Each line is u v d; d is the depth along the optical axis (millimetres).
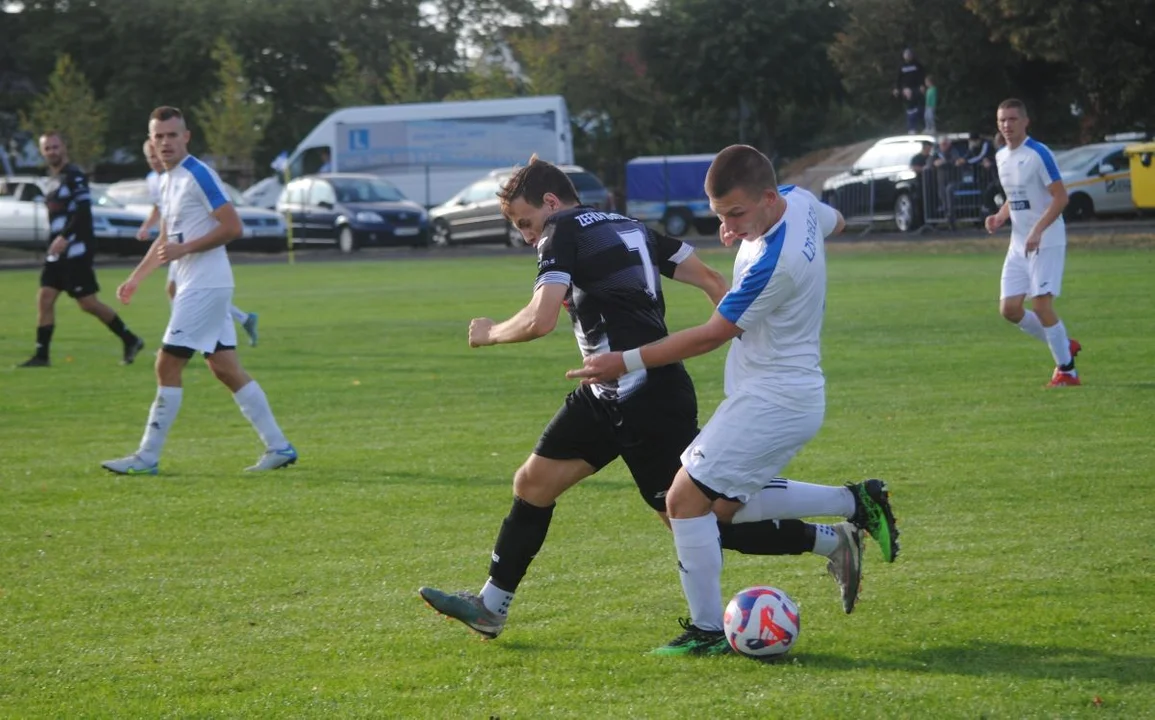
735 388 8172
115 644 8492
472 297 35938
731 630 7863
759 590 7957
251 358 24500
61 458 15336
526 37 86562
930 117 57219
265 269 49188
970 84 64875
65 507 12648
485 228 59844
